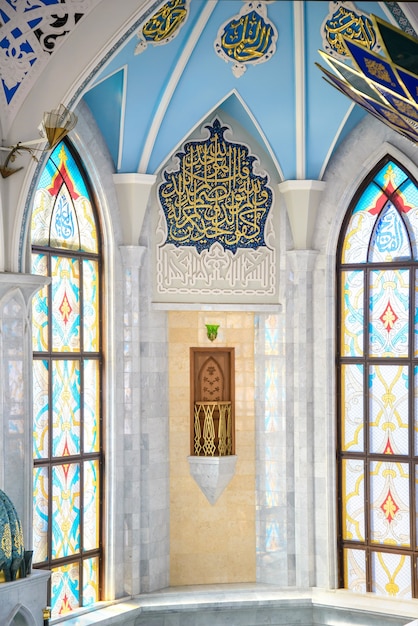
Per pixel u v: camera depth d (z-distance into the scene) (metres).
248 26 12.37
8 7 10.54
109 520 13.04
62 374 12.60
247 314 13.92
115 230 13.19
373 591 13.48
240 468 13.91
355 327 13.76
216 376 13.92
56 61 10.60
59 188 12.62
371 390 13.62
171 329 13.76
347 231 13.83
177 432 13.76
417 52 8.68
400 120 9.37
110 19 10.47
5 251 10.80
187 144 13.70
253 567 13.88
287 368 13.78
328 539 13.58
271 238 13.87
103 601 12.91
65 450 12.60
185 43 12.22
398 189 13.44
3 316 10.80
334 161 13.62
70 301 12.77
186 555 13.72
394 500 13.39
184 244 13.66
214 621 13.14
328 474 13.62
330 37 12.32
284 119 13.28
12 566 9.81
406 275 13.42
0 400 10.75
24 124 10.72
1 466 10.75
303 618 13.34
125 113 12.66
